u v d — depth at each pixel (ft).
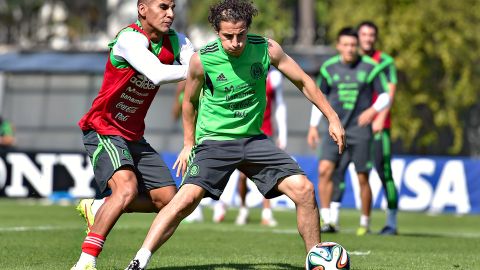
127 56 50.42
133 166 51.21
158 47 51.88
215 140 50.06
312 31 189.67
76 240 74.95
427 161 137.69
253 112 50.24
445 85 177.17
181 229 90.89
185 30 244.42
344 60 89.97
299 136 170.91
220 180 49.80
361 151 89.35
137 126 53.16
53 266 55.36
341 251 48.93
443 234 94.68
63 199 142.10
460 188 137.69
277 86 97.55
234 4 47.44
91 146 52.11
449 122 175.11
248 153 50.06
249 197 139.13
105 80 52.29
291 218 120.47
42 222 98.32
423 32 174.60
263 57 49.57
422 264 59.41
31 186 142.72
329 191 90.63
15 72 186.09
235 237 81.15
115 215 49.90
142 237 78.64
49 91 185.26
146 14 51.08
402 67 173.17
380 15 175.52
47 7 279.90
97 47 267.18
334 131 49.62
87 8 274.98
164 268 54.95
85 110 183.62
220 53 49.03
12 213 114.83
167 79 49.85
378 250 70.59
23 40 266.98
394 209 90.63
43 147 182.70
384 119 88.02
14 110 185.47
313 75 169.99
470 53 175.11
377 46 175.73
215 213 110.22
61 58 195.21
